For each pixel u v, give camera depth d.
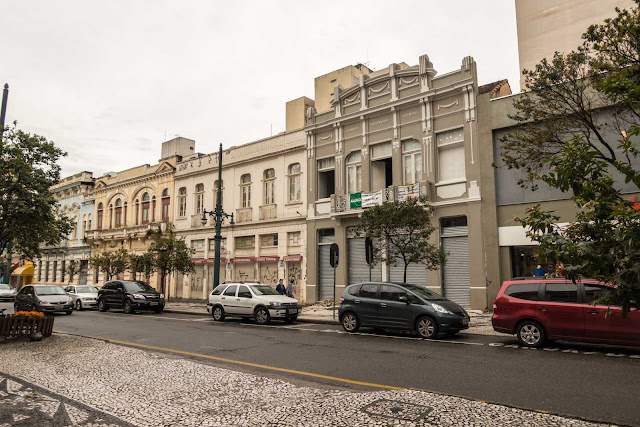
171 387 6.69
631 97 3.85
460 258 19.47
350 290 14.41
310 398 6.03
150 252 27.22
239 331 14.55
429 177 20.36
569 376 7.65
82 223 43.50
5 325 11.45
